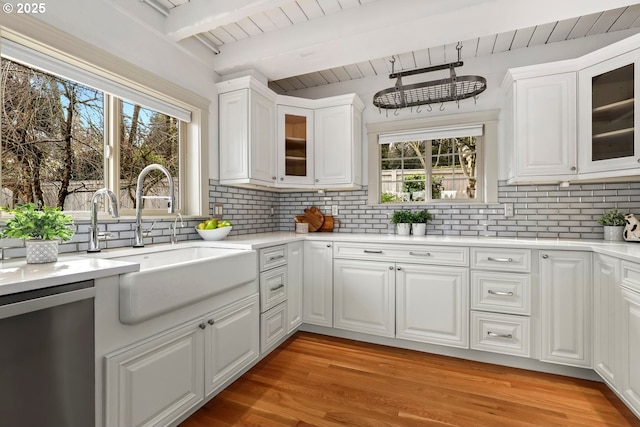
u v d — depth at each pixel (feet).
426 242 7.68
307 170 9.98
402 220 9.44
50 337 3.23
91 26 5.80
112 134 6.52
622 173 6.63
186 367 5.00
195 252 7.23
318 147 10.00
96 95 6.29
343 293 8.54
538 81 7.65
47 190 5.51
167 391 4.65
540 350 6.81
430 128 9.70
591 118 7.11
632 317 5.12
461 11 6.27
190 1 6.99
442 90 8.44
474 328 7.31
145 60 6.88
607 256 5.82
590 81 7.12
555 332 6.66
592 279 6.33
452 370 6.93
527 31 8.03
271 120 9.45
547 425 5.08
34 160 5.33
